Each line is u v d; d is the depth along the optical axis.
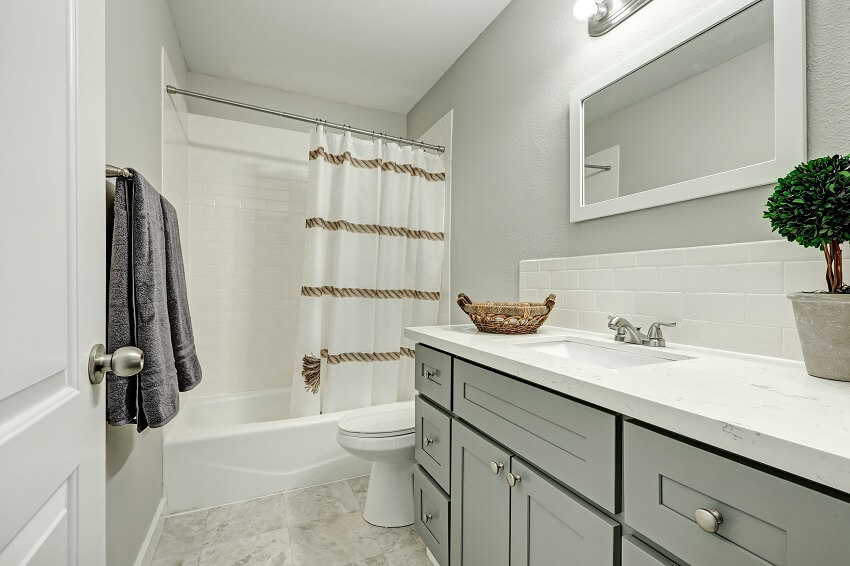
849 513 0.38
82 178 0.58
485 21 2.02
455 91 2.38
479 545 1.05
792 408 0.53
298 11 1.93
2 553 0.38
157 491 1.56
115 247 0.97
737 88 0.99
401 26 2.05
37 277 0.46
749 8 0.97
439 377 1.29
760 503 0.46
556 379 0.75
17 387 0.42
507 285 1.89
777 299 0.90
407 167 2.42
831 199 0.63
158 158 1.69
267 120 2.70
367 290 2.32
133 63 1.30
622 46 1.31
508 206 1.88
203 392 2.51
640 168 1.24
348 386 2.24
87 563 0.58
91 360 0.60
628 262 1.27
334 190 2.26
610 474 0.66
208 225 2.54
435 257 2.49
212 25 2.04
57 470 0.50
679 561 0.56
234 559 1.40
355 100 2.89
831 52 0.84
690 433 0.52
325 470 1.97
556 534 0.79
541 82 1.68
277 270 2.72
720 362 0.86
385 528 1.60
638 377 0.71
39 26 0.47
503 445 0.97
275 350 2.71
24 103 0.44
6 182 0.40
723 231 1.03
